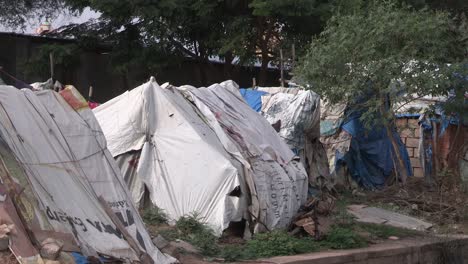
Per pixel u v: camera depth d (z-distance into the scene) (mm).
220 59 20922
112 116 10336
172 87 10500
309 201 11000
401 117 16609
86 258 6410
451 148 16391
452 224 12391
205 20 18766
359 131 14633
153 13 17344
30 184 6508
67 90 7883
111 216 7250
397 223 12008
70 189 6992
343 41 12938
